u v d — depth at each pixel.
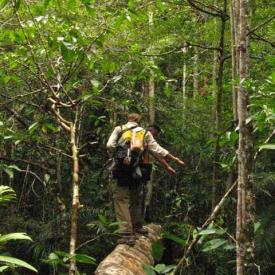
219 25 6.27
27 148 6.00
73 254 2.25
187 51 7.28
